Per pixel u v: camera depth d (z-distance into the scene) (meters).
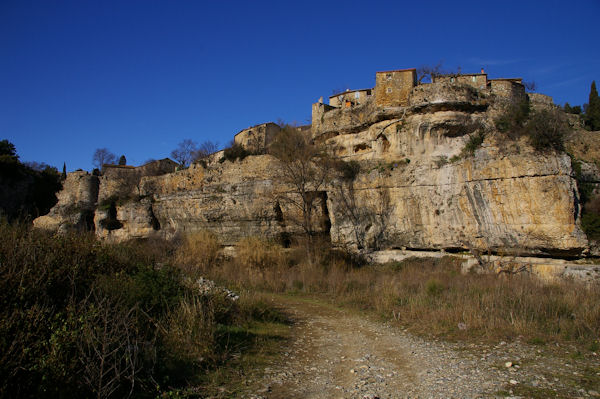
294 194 35.66
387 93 35.16
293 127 41.03
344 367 10.35
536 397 7.74
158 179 50.41
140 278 12.35
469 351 11.61
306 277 28.06
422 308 17.20
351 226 32.81
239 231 39.38
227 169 42.34
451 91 30.11
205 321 11.56
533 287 17.98
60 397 6.42
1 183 51.84
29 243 10.83
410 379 9.26
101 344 7.65
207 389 8.11
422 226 29.38
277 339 13.23
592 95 42.50
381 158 32.97
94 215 53.34
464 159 26.83
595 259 22.17
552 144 23.62
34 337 7.37
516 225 23.91
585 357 10.45
